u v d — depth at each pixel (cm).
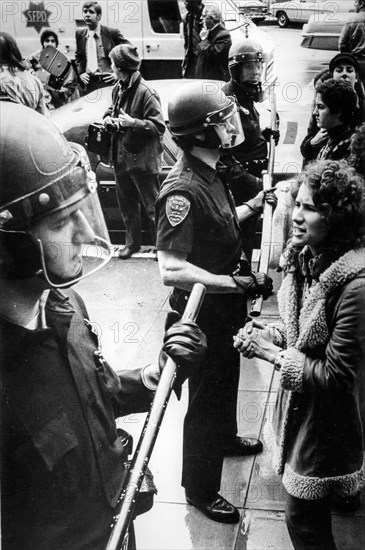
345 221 169
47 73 292
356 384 179
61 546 169
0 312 156
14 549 170
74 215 156
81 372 166
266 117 273
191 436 229
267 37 271
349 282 168
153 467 244
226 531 229
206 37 279
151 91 281
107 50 288
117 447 177
